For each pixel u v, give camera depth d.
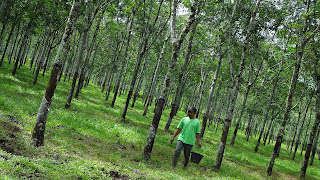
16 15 23.94
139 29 21.30
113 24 25.73
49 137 7.21
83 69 20.94
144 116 24.23
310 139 13.82
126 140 10.51
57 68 6.03
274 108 26.25
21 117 8.92
